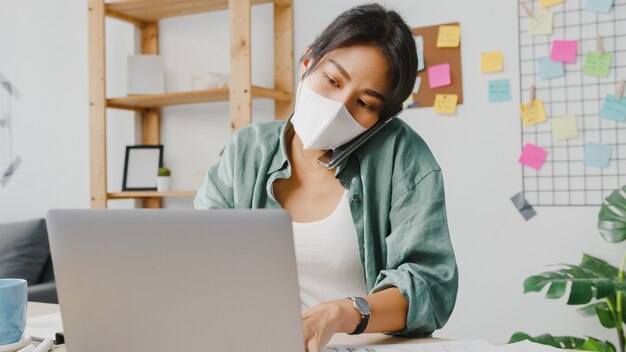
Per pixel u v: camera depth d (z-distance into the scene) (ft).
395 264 3.85
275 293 2.26
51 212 2.59
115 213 2.43
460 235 8.52
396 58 3.71
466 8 8.50
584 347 6.74
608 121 7.82
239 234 2.24
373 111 3.87
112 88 11.21
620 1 7.75
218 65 10.41
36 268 10.03
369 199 4.04
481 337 8.39
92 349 2.64
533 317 8.13
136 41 10.98
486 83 8.39
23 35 11.98
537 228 8.12
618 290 6.51
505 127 8.30
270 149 4.38
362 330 3.17
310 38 9.52
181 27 10.69
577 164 7.95
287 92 9.61
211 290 2.32
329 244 4.08
